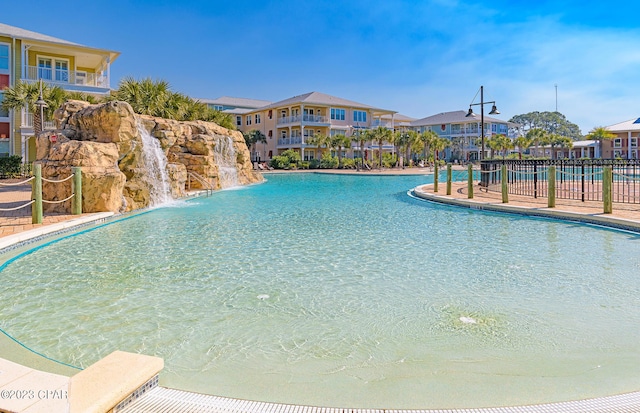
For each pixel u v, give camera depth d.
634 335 4.91
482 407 3.51
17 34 33.28
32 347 4.72
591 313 5.60
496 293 6.46
